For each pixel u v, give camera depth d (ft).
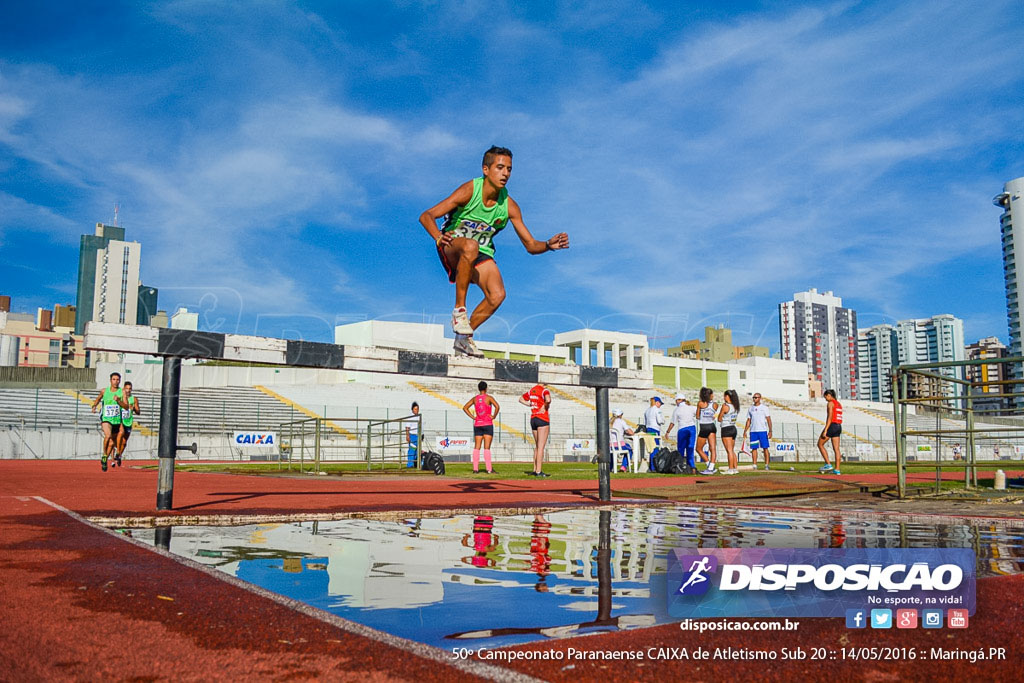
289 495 21.21
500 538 12.09
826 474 43.62
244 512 15.42
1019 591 7.54
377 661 4.89
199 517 14.30
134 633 5.50
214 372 127.13
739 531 13.28
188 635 5.46
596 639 5.65
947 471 49.14
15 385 126.52
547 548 10.84
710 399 44.93
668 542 11.60
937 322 583.17
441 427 104.01
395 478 37.24
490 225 19.30
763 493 24.49
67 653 5.00
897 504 20.99
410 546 11.01
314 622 5.89
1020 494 24.58
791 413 151.64
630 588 7.77
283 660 4.89
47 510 13.91
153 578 7.53
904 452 24.20
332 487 26.53
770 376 241.96
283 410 97.86
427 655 5.03
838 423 45.14
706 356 343.67
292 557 9.77
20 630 5.51
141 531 12.83
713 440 45.16
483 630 5.95
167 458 15.60
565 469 53.62
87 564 8.25
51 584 7.14
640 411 131.85
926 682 4.65
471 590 7.61
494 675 4.61
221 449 74.08
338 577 8.30
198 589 7.04
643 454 52.44
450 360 17.99
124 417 48.06
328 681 4.49
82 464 53.83
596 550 10.64
